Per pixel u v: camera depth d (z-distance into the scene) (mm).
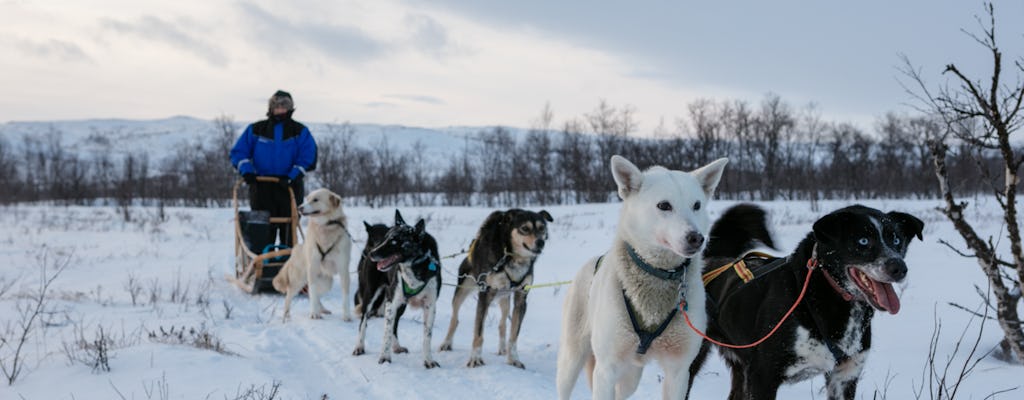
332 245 7363
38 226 19250
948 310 6523
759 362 3432
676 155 39375
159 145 93562
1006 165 4516
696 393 4477
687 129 41844
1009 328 4762
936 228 13992
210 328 6387
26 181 47188
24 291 8234
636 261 3357
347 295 7500
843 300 3205
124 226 19297
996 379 4340
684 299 3318
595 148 40344
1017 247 4594
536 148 39438
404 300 5527
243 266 9375
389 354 5523
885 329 5859
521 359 5695
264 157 9148
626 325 3340
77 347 5066
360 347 5762
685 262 3354
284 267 7695
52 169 49656
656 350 3414
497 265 5527
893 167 36438
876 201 25656
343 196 36844
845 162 37906
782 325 3322
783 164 39062
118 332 5902
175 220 21172
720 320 3793
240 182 9180
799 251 3404
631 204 3406
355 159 41375
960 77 4426
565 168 36844
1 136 73250
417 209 24391
